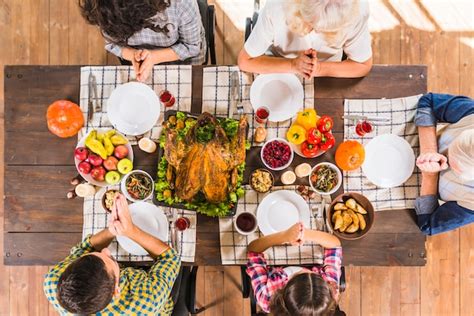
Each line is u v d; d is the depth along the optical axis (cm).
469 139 149
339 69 171
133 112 174
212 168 150
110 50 184
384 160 174
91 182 170
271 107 175
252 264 167
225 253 173
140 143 169
